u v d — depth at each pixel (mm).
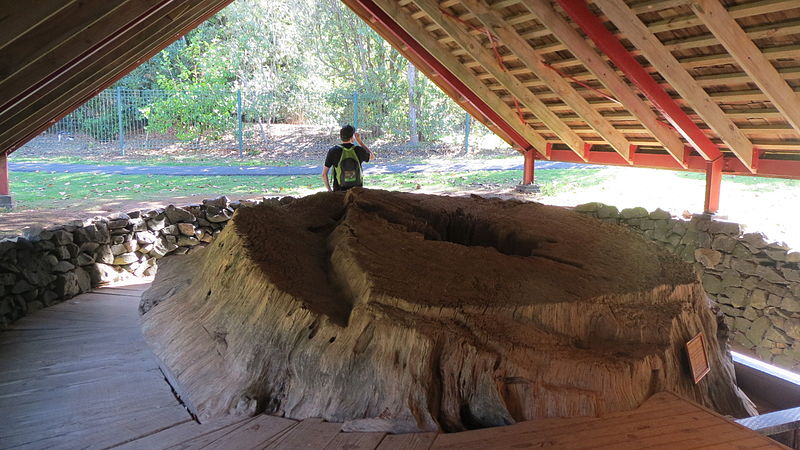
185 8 6703
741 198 10086
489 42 8273
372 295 1947
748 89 5938
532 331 1913
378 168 15656
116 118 20281
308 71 21297
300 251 2514
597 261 2377
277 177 13859
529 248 2637
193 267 3146
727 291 7070
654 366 1907
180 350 2451
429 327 1827
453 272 2145
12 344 2982
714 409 2168
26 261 3961
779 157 6867
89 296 4246
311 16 21453
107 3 3053
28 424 2004
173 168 15297
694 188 11602
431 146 19922
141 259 5559
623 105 7195
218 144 19828
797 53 5039
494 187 12242
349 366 1883
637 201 10273
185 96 20109
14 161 16594
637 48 5859
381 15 9180
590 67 6793
